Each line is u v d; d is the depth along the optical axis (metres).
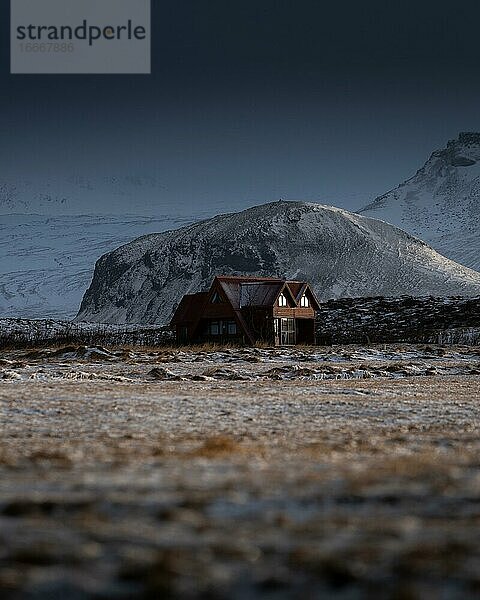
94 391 48.69
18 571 9.66
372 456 21.83
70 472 17.95
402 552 10.34
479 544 10.76
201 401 42.81
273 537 11.27
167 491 14.68
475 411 39.59
